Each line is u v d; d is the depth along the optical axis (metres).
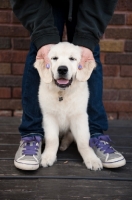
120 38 2.38
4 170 1.55
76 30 1.61
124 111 2.52
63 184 1.44
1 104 2.49
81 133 1.68
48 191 1.38
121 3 2.32
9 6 2.30
